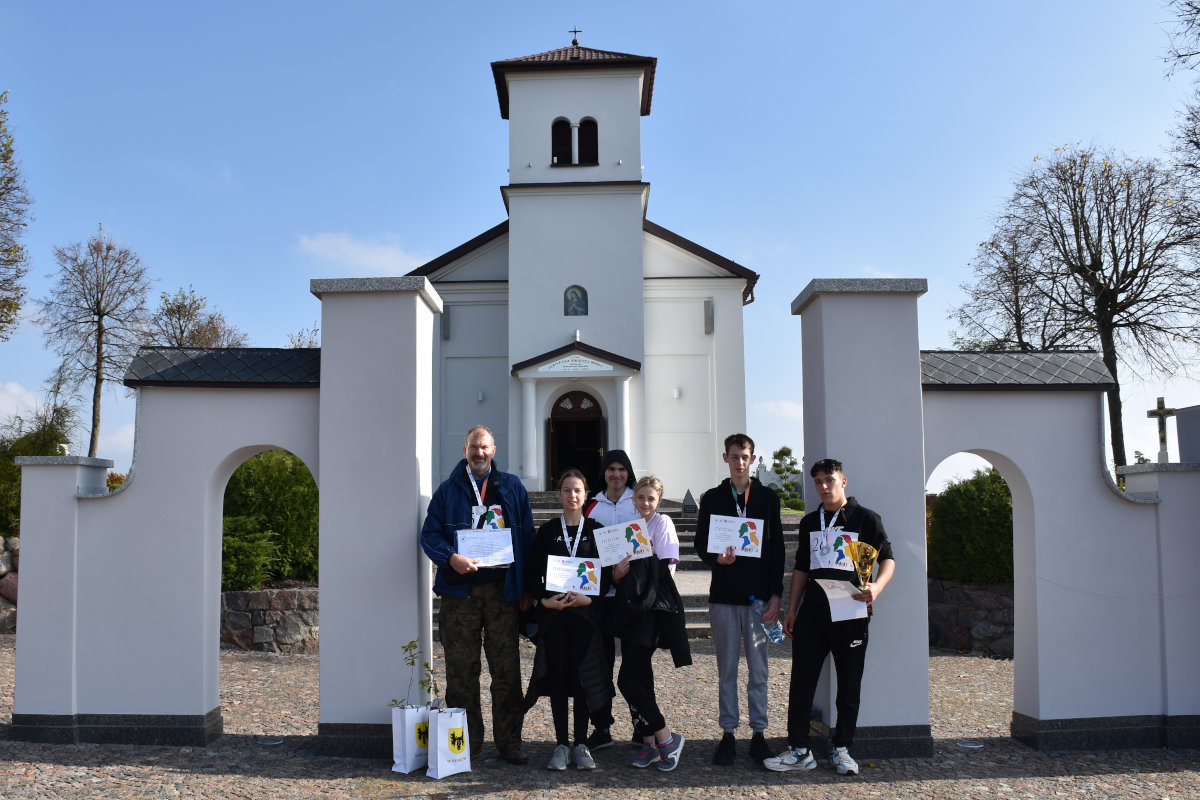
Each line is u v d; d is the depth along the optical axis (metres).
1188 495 6.30
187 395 6.39
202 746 6.20
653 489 5.77
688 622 11.50
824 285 6.12
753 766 5.72
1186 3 15.86
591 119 23.23
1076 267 22.52
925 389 6.24
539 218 22.78
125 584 6.31
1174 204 20.62
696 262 23.59
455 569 5.64
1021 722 6.33
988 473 10.95
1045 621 6.18
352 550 6.08
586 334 22.45
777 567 5.79
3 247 22.14
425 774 5.59
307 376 6.38
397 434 6.14
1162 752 6.07
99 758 5.89
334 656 6.02
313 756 5.97
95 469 6.67
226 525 10.81
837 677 5.60
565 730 5.69
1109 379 6.28
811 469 5.93
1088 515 6.27
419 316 6.29
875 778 5.50
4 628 10.92
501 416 23.47
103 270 30.41
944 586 10.93
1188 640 6.22
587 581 5.57
